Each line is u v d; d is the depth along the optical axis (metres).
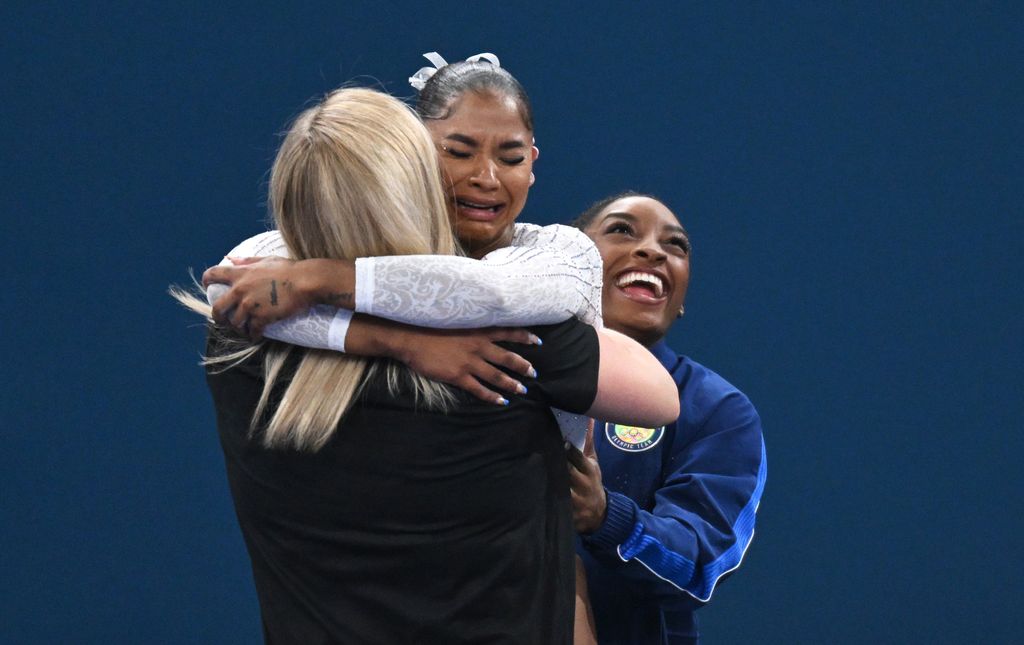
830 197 12.31
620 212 6.13
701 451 5.92
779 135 12.27
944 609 12.27
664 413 4.04
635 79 12.16
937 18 12.18
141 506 11.84
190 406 11.92
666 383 4.07
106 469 11.82
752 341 12.39
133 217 11.76
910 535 12.34
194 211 11.76
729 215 12.31
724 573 5.58
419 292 3.53
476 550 3.72
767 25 12.20
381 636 3.74
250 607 11.89
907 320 12.37
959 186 12.29
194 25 11.59
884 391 12.38
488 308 3.57
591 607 5.78
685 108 12.22
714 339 12.38
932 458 12.35
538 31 12.03
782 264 12.35
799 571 12.31
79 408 11.80
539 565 3.82
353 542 3.74
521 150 4.33
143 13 11.54
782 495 12.37
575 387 3.79
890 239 12.31
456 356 3.62
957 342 12.34
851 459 12.41
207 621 11.84
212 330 4.04
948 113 12.23
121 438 11.85
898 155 12.27
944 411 12.35
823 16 12.18
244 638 11.88
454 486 3.69
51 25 11.52
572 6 12.06
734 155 12.27
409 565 3.72
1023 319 12.30
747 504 5.80
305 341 3.64
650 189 12.23
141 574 11.81
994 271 12.30
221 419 3.96
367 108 3.76
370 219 3.62
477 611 3.72
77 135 11.64
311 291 3.54
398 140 3.69
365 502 3.70
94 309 11.79
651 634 5.82
